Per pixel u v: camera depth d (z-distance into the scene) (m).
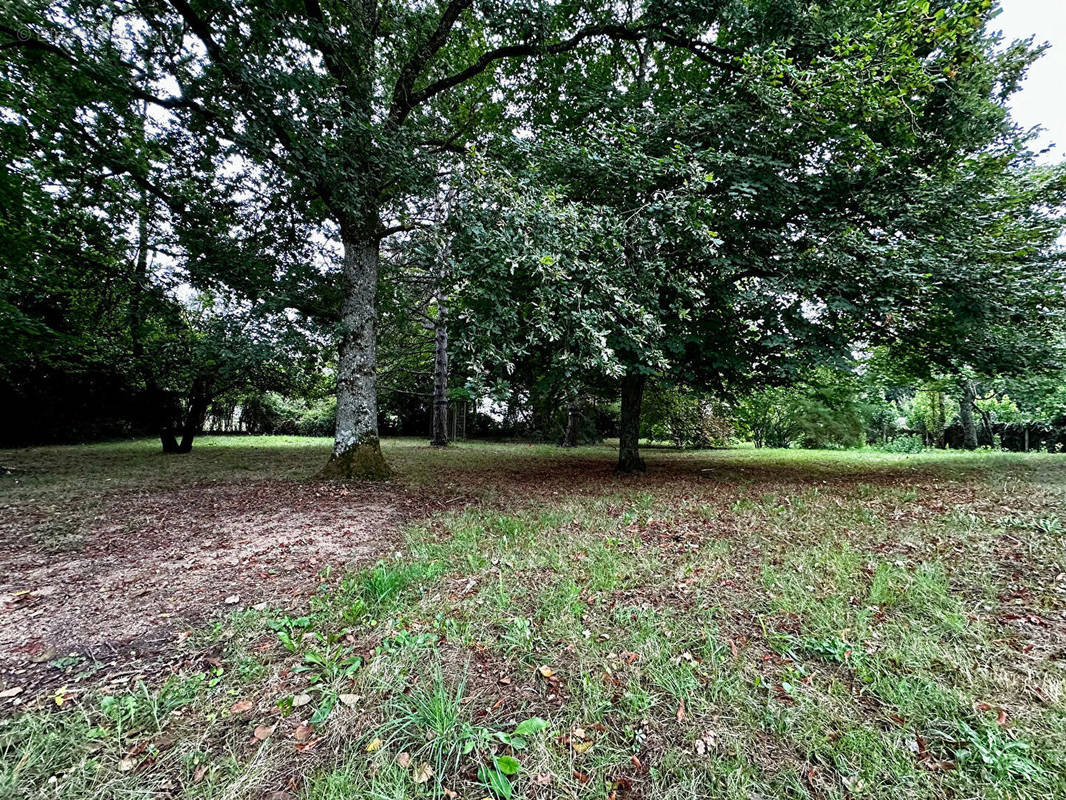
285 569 3.54
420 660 2.27
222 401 17.53
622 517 5.05
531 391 9.16
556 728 1.82
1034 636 2.36
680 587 3.12
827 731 1.78
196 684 2.11
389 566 3.47
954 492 6.03
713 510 5.32
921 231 7.04
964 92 6.66
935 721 1.80
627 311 4.74
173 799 1.50
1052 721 1.76
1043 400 12.04
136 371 11.52
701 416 17.39
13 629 2.61
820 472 8.94
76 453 11.97
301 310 7.11
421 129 7.09
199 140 6.48
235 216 7.93
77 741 1.74
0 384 12.89
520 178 5.31
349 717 1.89
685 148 6.00
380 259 9.52
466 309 5.06
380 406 22.94
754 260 7.07
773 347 7.20
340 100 5.67
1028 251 7.11
